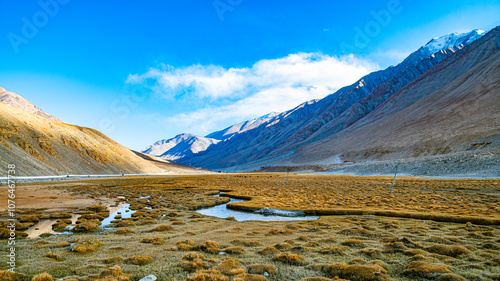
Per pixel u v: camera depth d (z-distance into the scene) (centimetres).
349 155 19438
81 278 1025
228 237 1858
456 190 5350
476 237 1803
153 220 2625
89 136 17425
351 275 1109
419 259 1295
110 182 9550
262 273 1145
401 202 3872
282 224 2473
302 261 1290
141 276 1090
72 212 3188
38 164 10306
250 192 5744
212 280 1027
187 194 5553
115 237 1861
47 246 1541
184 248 1512
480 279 1066
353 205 3641
